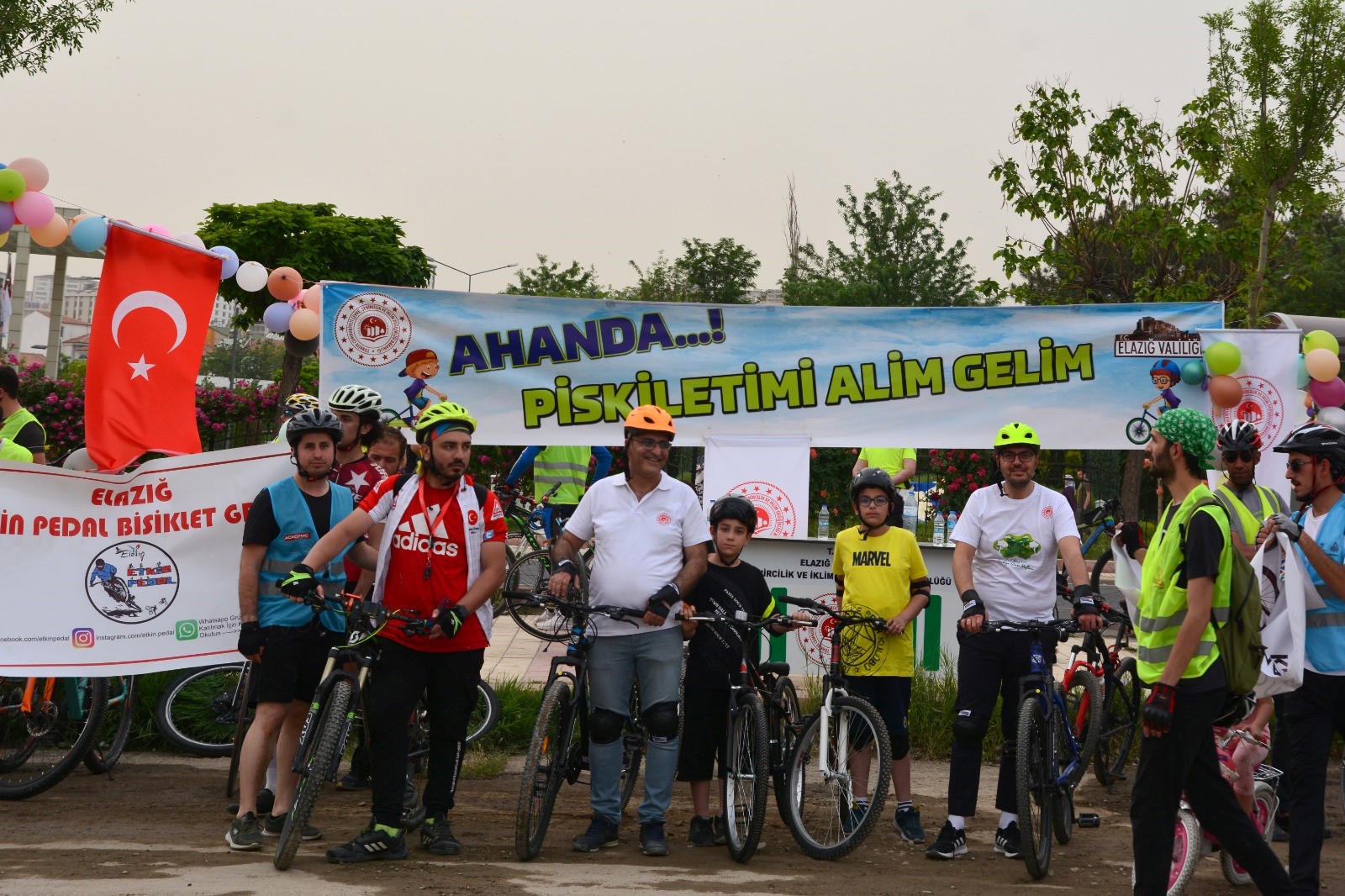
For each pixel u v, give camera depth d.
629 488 5.90
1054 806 5.98
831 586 8.63
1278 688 4.96
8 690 6.85
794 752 5.89
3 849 5.37
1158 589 4.59
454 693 5.57
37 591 6.71
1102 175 18.09
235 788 6.59
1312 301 37.00
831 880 5.33
